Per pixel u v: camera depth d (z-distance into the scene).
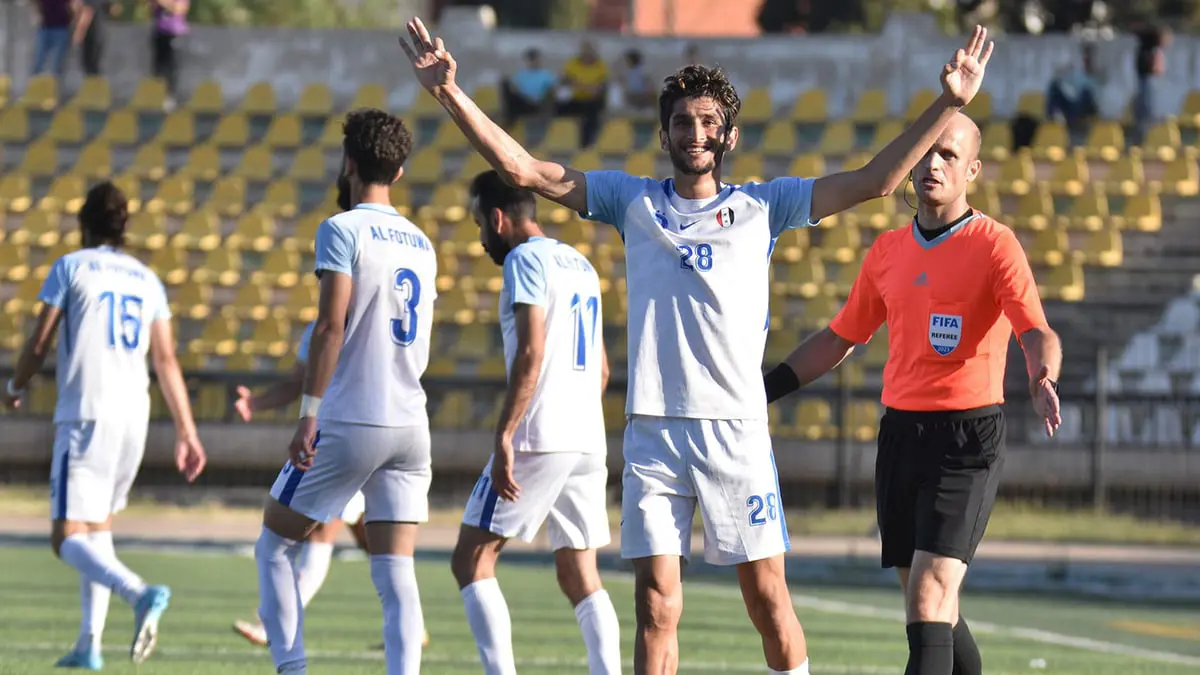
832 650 19.56
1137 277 47.00
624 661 18.25
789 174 51.72
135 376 15.81
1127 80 54.03
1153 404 38.62
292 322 46.47
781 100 55.34
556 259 13.27
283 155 54.06
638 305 10.91
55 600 22.72
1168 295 46.56
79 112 54.72
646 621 10.96
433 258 12.90
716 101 10.77
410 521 12.72
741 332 10.83
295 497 12.44
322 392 12.25
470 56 56.09
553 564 31.00
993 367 11.76
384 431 12.41
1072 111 51.91
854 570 30.67
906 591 11.79
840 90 55.19
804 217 10.86
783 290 46.09
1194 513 38.31
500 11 97.75
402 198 51.41
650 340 10.86
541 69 53.75
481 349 45.03
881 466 12.03
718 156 10.91
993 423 11.67
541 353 12.62
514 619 22.19
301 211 51.41
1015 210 48.81
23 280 48.00
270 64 56.81
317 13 89.56
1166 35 53.88
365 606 22.92
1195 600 27.19
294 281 48.09
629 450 11.01
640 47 56.19
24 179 51.22
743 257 10.81
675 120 10.77
